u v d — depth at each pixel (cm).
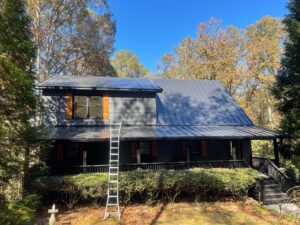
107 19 3388
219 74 3675
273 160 1691
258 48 3578
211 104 2062
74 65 3128
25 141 1018
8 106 962
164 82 2248
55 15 2823
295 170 1560
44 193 1229
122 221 1077
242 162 1644
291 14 1811
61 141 1327
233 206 1340
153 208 1273
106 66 3422
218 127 1786
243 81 3662
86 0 2952
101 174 1311
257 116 4509
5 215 777
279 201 1396
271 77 3419
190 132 1576
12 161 920
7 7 955
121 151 1666
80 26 3097
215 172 1418
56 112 1628
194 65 3956
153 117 1778
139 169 1406
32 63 1107
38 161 1119
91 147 1636
